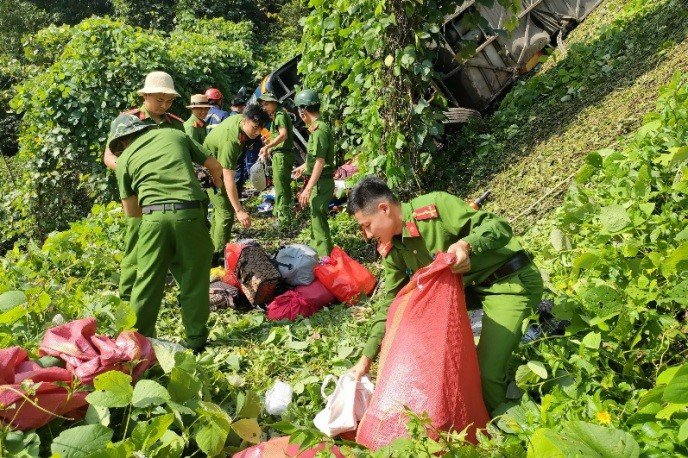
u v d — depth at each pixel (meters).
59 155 11.59
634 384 3.22
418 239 3.42
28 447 2.92
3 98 18.25
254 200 11.12
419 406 3.01
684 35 8.15
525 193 6.91
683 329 3.40
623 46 9.51
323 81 9.73
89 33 11.79
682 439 2.33
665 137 4.64
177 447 3.19
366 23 7.92
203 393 3.68
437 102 8.29
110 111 11.60
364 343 4.91
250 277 6.11
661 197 4.34
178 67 14.62
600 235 3.89
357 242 8.06
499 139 9.10
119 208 8.45
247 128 6.81
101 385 3.15
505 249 3.45
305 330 5.44
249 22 24.94
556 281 4.16
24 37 16.52
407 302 3.25
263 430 3.75
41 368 3.29
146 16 32.25
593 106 7.95
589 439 2.39
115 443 3.03
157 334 5.78
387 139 8.08
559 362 3.21
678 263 3.24
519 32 11.27
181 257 4.98
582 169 4.47
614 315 3.27
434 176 8.54
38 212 11.87
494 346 3.31
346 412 3.35
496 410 3.21
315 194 6.95
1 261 6.79
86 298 5.33
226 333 5.63
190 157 5.06
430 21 7.80
